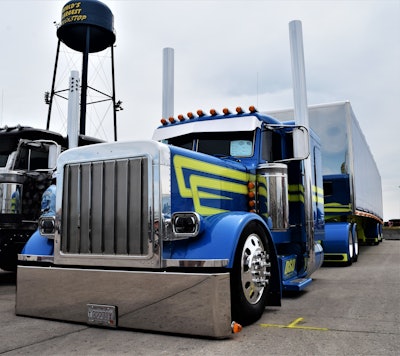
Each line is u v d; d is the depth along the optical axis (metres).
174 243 3.75
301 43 6.16
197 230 3.64
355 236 10.97
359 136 11.80
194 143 5.66
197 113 5.77
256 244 4.23
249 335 3.59
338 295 5.68
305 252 5.95
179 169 3.96
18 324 4.03
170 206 3.78
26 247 4.56
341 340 3.44
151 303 3.60
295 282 5.29
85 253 4.03
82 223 4.08
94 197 4.04
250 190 5.08
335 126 10.29
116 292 3.76
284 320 4.18
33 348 3.29
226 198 4.61
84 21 24.05
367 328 3.84
